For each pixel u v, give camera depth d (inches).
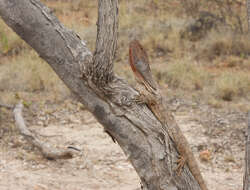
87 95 114.0
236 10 617.6
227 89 402.9
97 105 114.3
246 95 413.4
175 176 118.0
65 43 111.3
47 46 110.5
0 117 316.2
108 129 117.0
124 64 500.4
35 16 108.7
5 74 417.4
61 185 216.5
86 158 256.5
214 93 412.8
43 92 395.2
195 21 609.6
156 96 125.6
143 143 114.7
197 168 126.9
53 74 426.3
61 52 111.1
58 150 251.8
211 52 549.6
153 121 116.4
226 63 512.7
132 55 125.6
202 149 284.2
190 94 409.4
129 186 219.9
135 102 116.2
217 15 607.2
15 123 291.6
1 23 511.5
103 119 115.3
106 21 106.2
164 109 128.3
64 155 248.4
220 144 291.9
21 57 478.3
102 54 107.8
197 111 362.0
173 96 400.5
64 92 388.2
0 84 395.5
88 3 767.1
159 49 559.5
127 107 114.5
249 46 550.9
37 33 109.3
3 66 446.0
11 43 512.4
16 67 440.1
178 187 117.8
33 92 393.7
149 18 659.4
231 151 282.0
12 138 285.7
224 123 330.0
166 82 443.8
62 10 709.3
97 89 112.3
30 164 245.1
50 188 210.8
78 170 241.1
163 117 127.3
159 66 486.3
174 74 448.8
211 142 294.8
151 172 115.6
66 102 369.4
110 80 113.0
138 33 595.8
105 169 243.9
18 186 210.1
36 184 214.1
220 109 370.3
